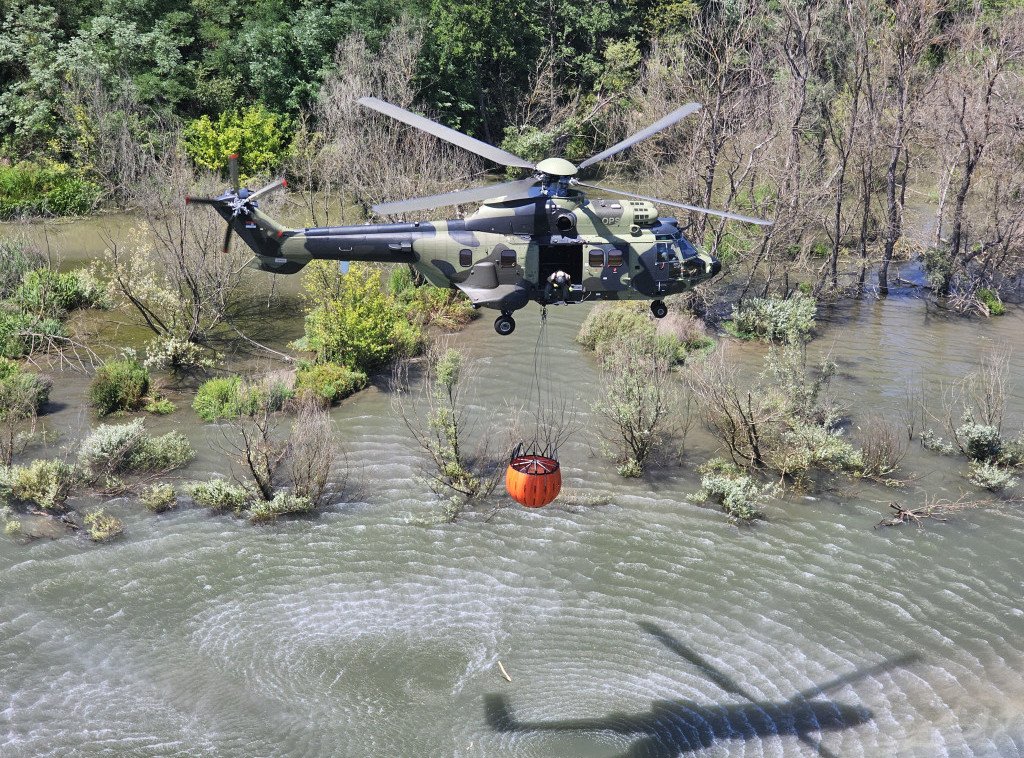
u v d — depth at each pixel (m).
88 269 34.56
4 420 23.33
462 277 13.49
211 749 13.81
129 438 21.20
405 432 23.61
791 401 22.88
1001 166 34.41
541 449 22.58
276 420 23.44
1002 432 23.41
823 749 13.87
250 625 16.66
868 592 17.69
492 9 52.66
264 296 33.53
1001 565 18.47
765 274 37.53
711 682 15.38
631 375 23.17
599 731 14.27
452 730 14.33
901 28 33.97
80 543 18.83
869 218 42.03
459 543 19.27
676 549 19.11
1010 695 14.91
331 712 14.65
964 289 35.12
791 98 36.56
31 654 15.73
